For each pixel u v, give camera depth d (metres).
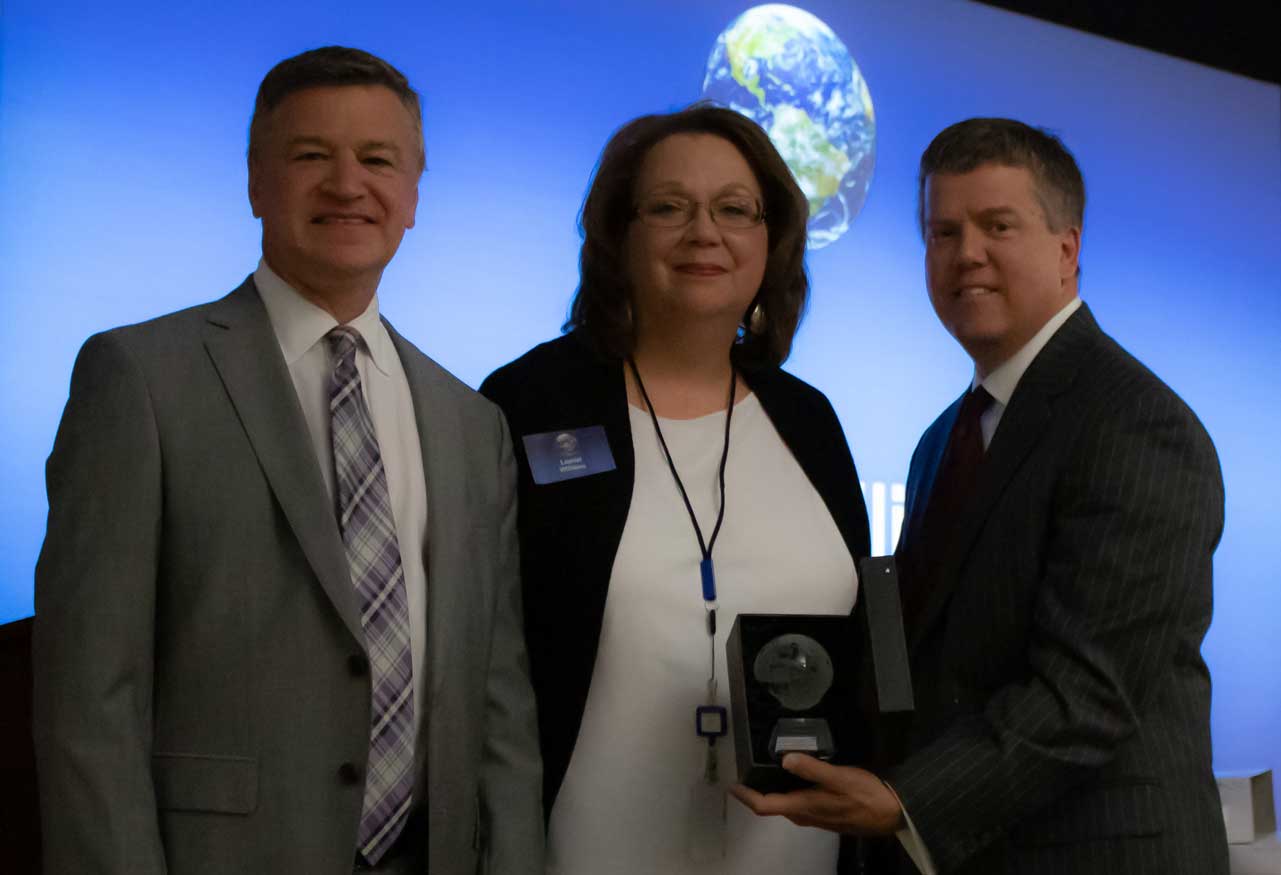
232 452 1.48
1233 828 2.24
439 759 1.54
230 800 1.42
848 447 2.11
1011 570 1.71
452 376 1.78
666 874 1.80
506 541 1.78
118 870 1.32
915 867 1.83
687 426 1.98
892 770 1.60
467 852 1.58
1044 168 1.85
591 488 1.88
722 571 1.89
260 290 1.63
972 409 1.92
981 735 1.62
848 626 1.65
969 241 1.85
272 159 1.59
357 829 1.45
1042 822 1.66
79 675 1.36
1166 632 1.61
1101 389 1.72
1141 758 1.64
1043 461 1.72
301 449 1.51
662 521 1.90
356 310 1.64
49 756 1.35
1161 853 1.61
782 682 1.63
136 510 1.41
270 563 1.47
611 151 2.02
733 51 5.11
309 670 1.46
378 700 1.50
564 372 2.01
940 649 1.78
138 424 1.43
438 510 1.61
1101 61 5.76
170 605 1.45
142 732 1.40
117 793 1.34
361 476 1.55
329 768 1.46
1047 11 5.64
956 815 1.58
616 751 1.82
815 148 5.20
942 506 1.89
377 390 1.64
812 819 1.63
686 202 1.92
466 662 1.59
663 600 1.85
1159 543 1.61
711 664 1.85
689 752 1.82
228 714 1.44
